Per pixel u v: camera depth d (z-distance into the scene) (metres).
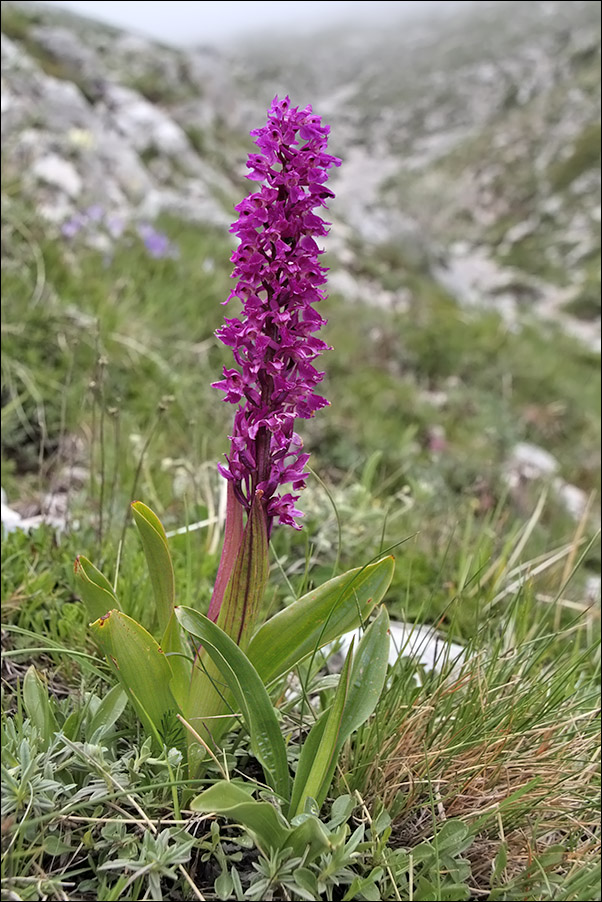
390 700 0.30
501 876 0.26
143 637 0.24
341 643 0.34
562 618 0.54
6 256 0.82
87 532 0.46
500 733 0.30
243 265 0.23
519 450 1.06
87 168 1.38
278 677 0.26
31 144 1.17
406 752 0.29
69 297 0.80
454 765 0.29
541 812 0.29
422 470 0.81
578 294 3.27
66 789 0.24
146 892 0.23
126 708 0.29
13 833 0.23
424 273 2.78
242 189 2.56
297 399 0.24
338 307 1.36
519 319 2.17
